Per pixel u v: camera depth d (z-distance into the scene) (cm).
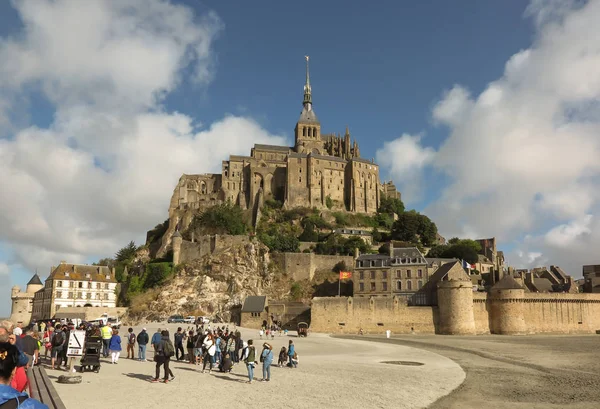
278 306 10962
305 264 13462
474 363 5322
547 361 5600
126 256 16550
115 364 3853
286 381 3578
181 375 3506
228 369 3791
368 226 18588
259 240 14512
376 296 11081
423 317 10050
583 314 10881
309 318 10762
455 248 15162
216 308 12138
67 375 3023
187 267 13538
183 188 18988
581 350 6831
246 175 19850
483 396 3472
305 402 2895
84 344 3372
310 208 18725
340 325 10181
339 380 3762
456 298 9888
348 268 13588
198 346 4172
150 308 12519
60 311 12612
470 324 9869
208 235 14162
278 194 19700
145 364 3947
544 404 3256
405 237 17138
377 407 2925
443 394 3478
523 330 10156
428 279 11469
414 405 3069
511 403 3269
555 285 13800
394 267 11806
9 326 1442
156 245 16625
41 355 4288
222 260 13225
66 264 13900
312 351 6297
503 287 10344
